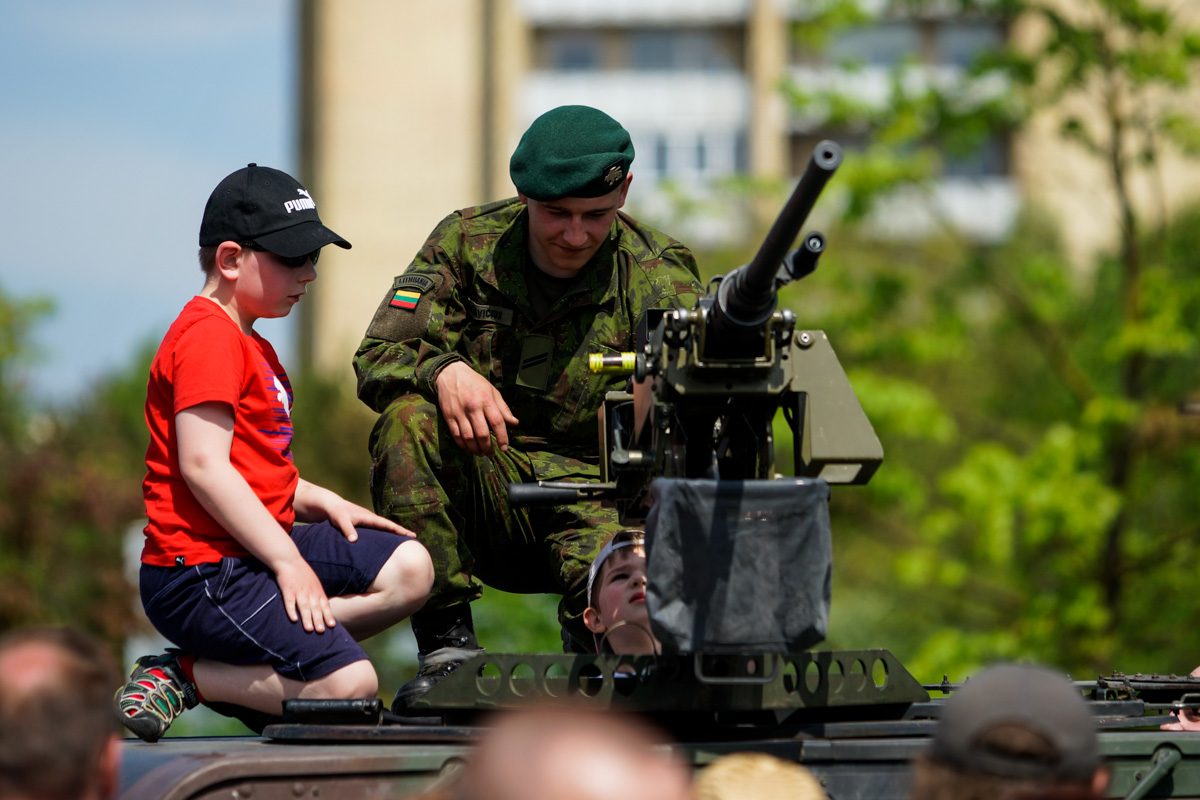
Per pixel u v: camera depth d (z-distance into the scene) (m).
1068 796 3.25
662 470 4.93
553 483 5.27
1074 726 3.29
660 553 4.50
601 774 2.67
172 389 5.33
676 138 54.69
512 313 6.77
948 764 3.33
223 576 5.21
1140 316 21.92
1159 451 21.70
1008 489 20.64
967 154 24.09
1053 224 31.36
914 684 4.91
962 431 25.34
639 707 4.63
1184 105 23.09
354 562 5.70
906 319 24.83
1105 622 20.69
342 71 57.97
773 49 53.34
